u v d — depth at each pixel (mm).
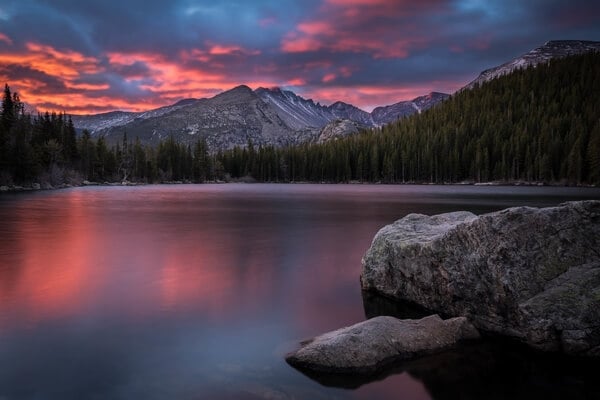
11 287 15773
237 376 8680
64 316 12453
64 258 21609
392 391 8273
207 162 184875
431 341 10172
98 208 53875
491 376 8930
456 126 175250
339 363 9031
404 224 16125
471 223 11984
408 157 161875
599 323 9531
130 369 8953
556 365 9523
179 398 7734
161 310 13156
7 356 9586
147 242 27328
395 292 14438
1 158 92875
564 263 10672
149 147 179250
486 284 11258
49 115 132250
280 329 11586
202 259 21625
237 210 53250
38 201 63719
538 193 92250
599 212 11086
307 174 184875
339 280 17359
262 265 20281
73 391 8023
